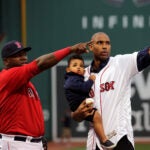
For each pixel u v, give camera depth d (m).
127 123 19.05
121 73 19.20
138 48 75.25
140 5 75.44
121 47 75.06
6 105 17.92
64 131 71.38
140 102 73.62
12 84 17.67
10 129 18.00
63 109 74.00
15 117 17.97
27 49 18.30
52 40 74.75
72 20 74.94
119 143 18.98
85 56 71.62
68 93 19.55
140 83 73.50
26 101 18.08
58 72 73.50
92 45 19.48
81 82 19.44
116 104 19.11
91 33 74.88
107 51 19.56
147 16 75.44
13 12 74.44
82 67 19.81
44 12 74.69
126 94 19.22
